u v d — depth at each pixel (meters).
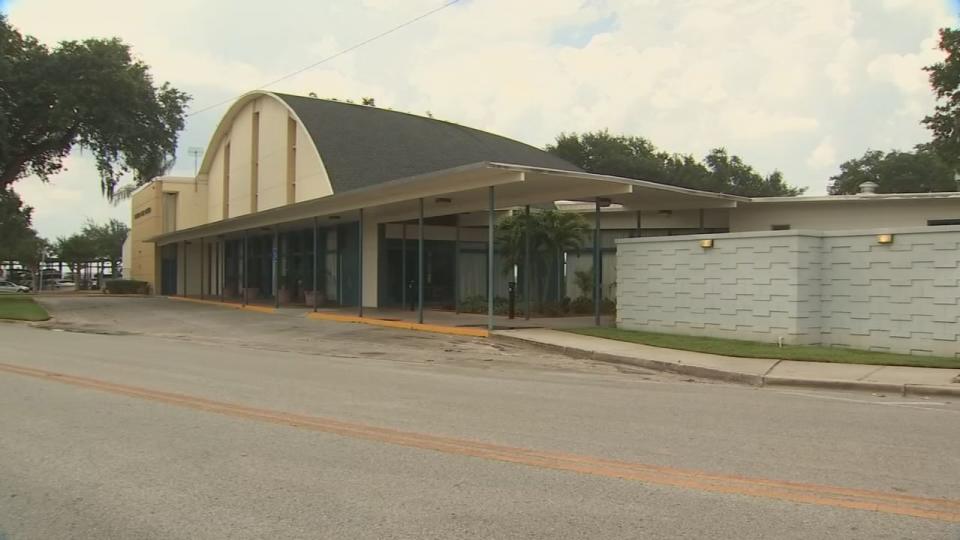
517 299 26.92
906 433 7.51
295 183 33.97
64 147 37.28
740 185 69.31
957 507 5.02
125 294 48.50
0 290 61.94
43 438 7.08
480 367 13.53
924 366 12.41
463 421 7.95
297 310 27.88
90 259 75.56
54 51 33.72
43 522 4.79
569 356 15.15
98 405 8.84
